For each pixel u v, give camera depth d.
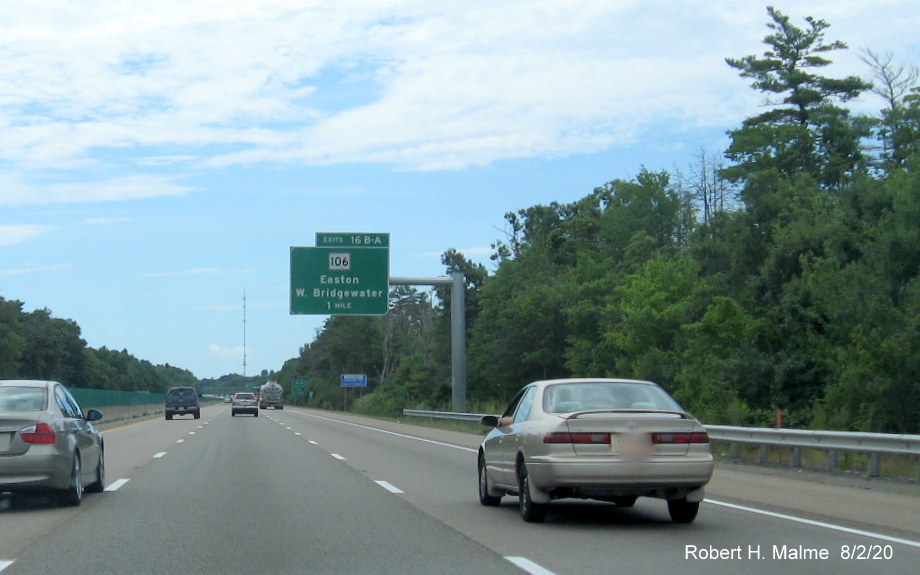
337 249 41.91
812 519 12.41
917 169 31.06
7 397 13.49
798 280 33.84
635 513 13.12
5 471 12.58
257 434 38.75
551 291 57.50
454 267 86.38
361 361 129.88
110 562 9.38
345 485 17.16
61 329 110.31
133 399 73.75
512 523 12.07
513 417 13.03
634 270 57.41
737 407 30.34
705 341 35.91
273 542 10.60
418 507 13.85
